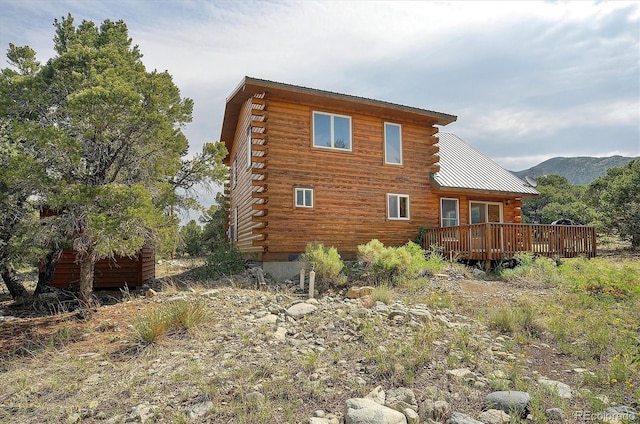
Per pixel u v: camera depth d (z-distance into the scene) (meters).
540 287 10.42
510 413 3.82
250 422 3.76
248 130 14.79
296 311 7.70
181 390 4.50
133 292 11.93
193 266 20.08
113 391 4.59
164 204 10.02
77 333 7.13
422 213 15.59
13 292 11.90
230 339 6.19
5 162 8.72
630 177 22.73
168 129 9.14
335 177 13.72
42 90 9.38
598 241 26.19
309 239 13.05
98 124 8.11
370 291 9.43
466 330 6.45
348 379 4.68
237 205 18.41
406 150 15.40
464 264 13.55
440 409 3.91
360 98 13.55
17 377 5.20
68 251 13.31
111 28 12.10
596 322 6.78
